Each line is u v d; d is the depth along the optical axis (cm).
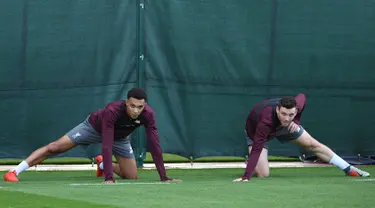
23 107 3366
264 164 2969
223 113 3497
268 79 3541
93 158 3428
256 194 2086
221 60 3494
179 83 3453
